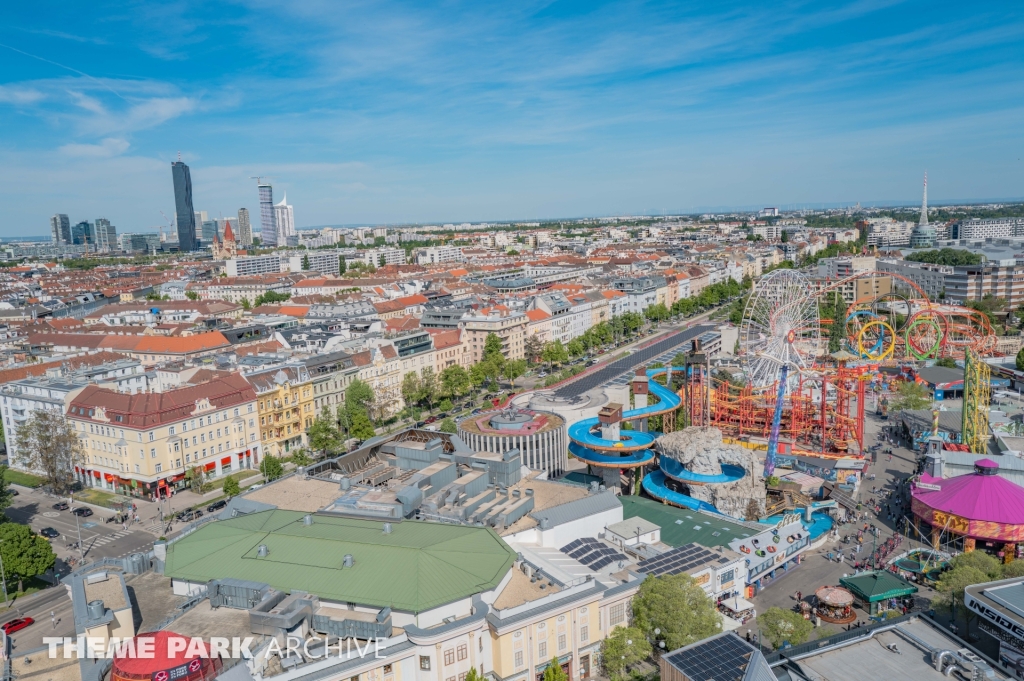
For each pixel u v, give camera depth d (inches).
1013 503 7770.7
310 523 6195.9
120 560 6225.4
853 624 6550.2
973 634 5487.2
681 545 7431.1
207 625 5017.2
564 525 6963.6
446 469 7455.7
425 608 5049.2
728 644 5088.6
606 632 5797.2
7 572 7303.2
